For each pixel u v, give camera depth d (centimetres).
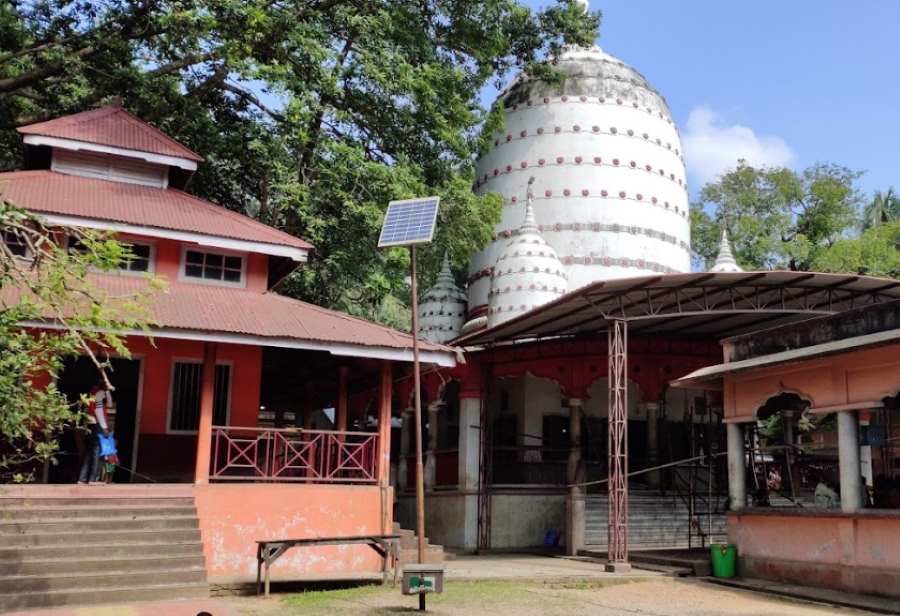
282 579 1389
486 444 2477
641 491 2456
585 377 2375
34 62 2345
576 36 2775
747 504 1753
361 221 2206
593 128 3259
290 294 2536
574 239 3144
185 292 1631
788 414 2027
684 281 1794
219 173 2542
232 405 1720
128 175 1847
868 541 1427
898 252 4003
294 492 1512
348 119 2284
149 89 2239
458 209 2373
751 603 1354
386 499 1588
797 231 4438
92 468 1415
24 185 1667
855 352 1427
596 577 1614
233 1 1998
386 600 1251
